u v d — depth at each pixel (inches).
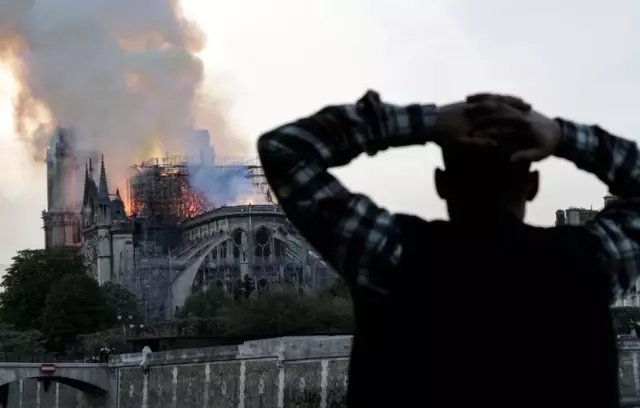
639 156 246.5
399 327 216.5
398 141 230.2
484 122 224.8
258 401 4005.9
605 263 231.0
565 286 216.8
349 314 5689.0
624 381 3796.8
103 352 5462.6
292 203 224.7
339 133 227.6
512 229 222.7
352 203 224.1
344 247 220.2
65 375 5022.1
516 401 211.0
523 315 213.8
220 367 4288.9
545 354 212.4
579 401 213.0
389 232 221.3
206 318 6446.9
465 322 213.5
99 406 5211.6
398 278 217.5
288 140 226.8
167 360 4702.3
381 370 216.8
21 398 6048.2
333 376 3607.3
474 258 217.3
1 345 6446.9
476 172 226.4
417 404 213.0
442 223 226.7
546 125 231.5
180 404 4576.8
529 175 234.8
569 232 231.3
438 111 229.5
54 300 7111.2
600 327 217.6
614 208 244.5
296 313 5590.6
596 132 244.8
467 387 211.5
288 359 3836.1
